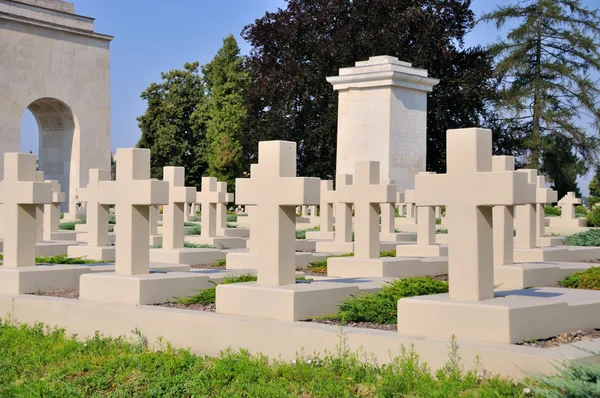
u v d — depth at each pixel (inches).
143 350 434.9
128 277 494.6
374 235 619.2
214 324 420.2
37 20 1846.7
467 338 352.8
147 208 521.7
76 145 1955.0
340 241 798.5
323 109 2160.4
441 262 652.7
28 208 572.7
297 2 2301.9
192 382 370.3
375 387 334.0
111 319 467.8
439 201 384.2
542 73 2170.3
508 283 554.3
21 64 1834.4
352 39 2108.8
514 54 2144.4
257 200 447.2
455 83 2117.4
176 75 2901.1
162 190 509.0
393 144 1561.3
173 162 2812.5
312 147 2187.5
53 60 1893.5
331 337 375.9
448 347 339.9
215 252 765.9
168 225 772.6
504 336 342.6
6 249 572.7
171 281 504.4
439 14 2176.4
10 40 1814.7
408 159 1592.0
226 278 534.3
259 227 446.6
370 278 566.9
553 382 273.4
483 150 377.1
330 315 425.4
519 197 361.7
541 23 2167.8
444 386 313.7
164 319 442.0
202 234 928.3
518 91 2146.9
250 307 426.9
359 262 602.9
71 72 1927.9
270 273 441.1
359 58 2110.0
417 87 1595.7
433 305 363.3
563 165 2143.2
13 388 385.4
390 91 1553.9
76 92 1937.7
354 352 369.7
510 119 2206.0
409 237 957.8
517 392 296.4
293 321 408.8
